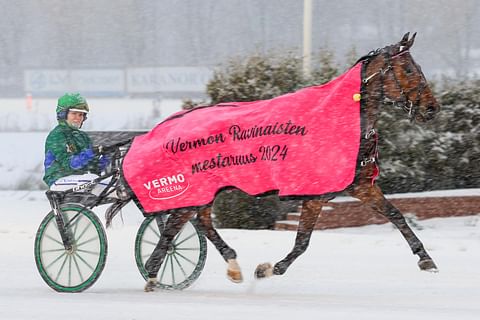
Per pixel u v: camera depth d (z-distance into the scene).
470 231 13.32
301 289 9.56
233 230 13.40
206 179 9.09
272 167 8.81
